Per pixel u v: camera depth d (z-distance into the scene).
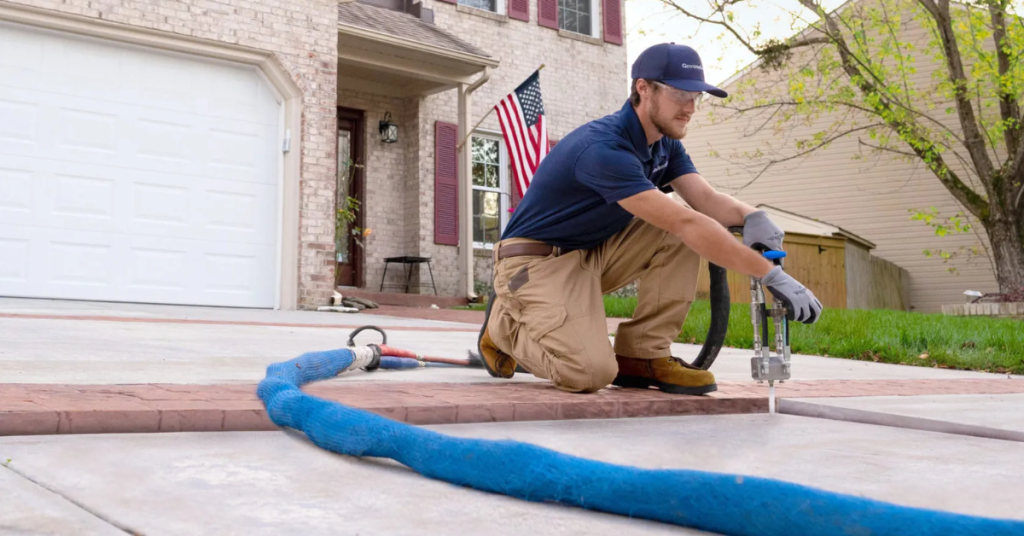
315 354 2.67
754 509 1.02
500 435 1.86
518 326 2.73
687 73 2.41
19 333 3.88
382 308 8.84
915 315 8.84
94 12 7.20
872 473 1.56
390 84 11.13
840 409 2.40
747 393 2.76
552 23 12.53
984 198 15.41
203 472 1.37
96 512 1.11
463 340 5.34
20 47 7.03
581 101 12.76
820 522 0.96
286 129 8.22
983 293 17.06
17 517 1.06
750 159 16.44
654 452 1.71
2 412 1.58
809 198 18.22
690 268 2.65
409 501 1.25
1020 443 2.05
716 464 1.60
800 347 5.99
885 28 15.29
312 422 1.65
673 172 2.79
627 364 2.72
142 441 1.60
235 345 3.97
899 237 17.70
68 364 2.79
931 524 0.91
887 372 4.59
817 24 13.66
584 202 2.56
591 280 2.63
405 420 1.93
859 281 15.28
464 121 10.58
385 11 11.01
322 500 1.23
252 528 1.06
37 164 7.07
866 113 15.50
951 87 13.45
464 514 1.19
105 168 7.35
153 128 7.59
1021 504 1.32
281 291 8.13
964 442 2.03
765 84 17.70
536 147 8.30
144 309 6.74
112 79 7.41
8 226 6.93
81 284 7.21
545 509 1.24
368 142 11.08
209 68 7.89
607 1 13.12
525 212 2.71
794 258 13.91
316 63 8.38
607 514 1.22
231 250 7.94
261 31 8.05
